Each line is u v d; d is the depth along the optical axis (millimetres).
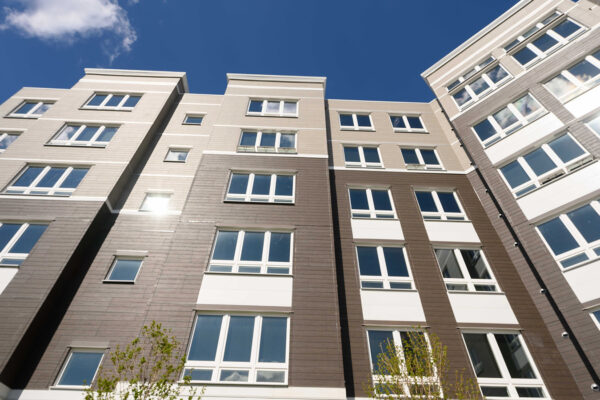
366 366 10508
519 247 13516
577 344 10500
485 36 19688
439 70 20750
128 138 17438
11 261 11977
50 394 9625
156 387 8078
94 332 11086
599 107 12953
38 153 15930
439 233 14516
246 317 10750
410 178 17109
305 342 10172
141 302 12031
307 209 14016
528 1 18859
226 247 12641
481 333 11531
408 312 11875
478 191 16328
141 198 15672
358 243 14016
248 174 15586
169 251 12305
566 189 12148
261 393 9164
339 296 12211
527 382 10297
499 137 15250
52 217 13367
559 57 15320
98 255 13352
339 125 20562
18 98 20625
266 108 19750
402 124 21016
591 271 10508
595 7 15648
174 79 22375
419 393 9031
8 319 10422
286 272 11961
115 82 21422
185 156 18266
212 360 9734
